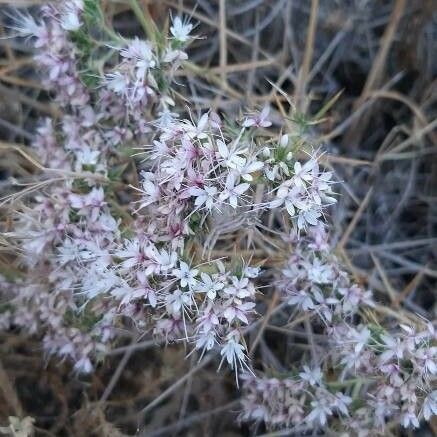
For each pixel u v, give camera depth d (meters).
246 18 0.21
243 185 0.13
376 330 0.16
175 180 0.14
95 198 0.16
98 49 0.17
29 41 0.21
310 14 0.20
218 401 0.20
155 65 0.16
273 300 0.18
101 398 0.20
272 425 0.18
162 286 0.14
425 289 0.21
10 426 0.16
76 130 0.17
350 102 0.21
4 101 0.20
